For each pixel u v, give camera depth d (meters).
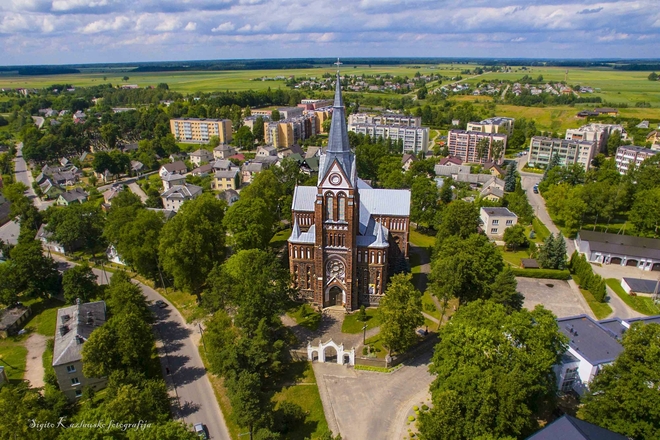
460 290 97.56
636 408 55.88
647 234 146.62
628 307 108.12
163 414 64.31
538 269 123.31
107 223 140.25
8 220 178.38
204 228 111.75
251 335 84.19
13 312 105.69
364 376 82.69
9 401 60.59
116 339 75.00
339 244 99.19
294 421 71.50
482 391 59.72
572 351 76.88
